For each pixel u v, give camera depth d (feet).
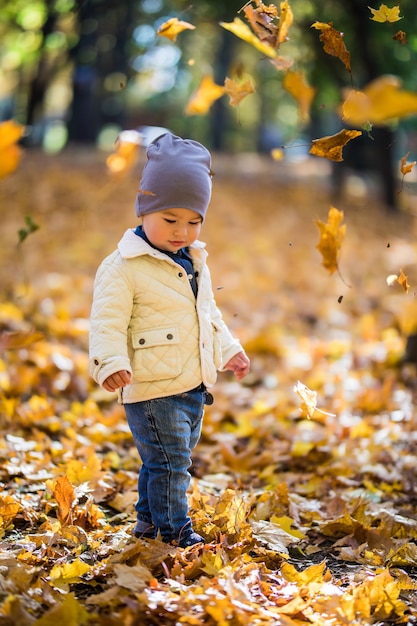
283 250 57.88
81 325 34.17
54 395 26.66
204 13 66.64
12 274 44.11
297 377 30.83
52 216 61.62
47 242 53.93
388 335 35.47
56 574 12.61
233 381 30.86
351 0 62.90
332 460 21.71
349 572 14.32
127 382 13.47
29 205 64.49
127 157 18.94
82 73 106.93
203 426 23.95
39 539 14.24
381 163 77.92
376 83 8.89
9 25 97.14
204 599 11.42
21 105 134.10
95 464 18.53
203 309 14.53
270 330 36.94
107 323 13.76
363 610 12.01
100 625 10.88
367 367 31.45
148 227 14.24
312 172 106.83
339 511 17.29
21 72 132.16
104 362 13.47
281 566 13.91
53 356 28.17
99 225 60.59
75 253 51.19
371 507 17.72
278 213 72.54
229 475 20.68
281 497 17.46
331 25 13.33
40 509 16.62
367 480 20.04
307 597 12.45
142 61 100.27
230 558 13.97
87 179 75.10
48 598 11.66
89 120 113.60
